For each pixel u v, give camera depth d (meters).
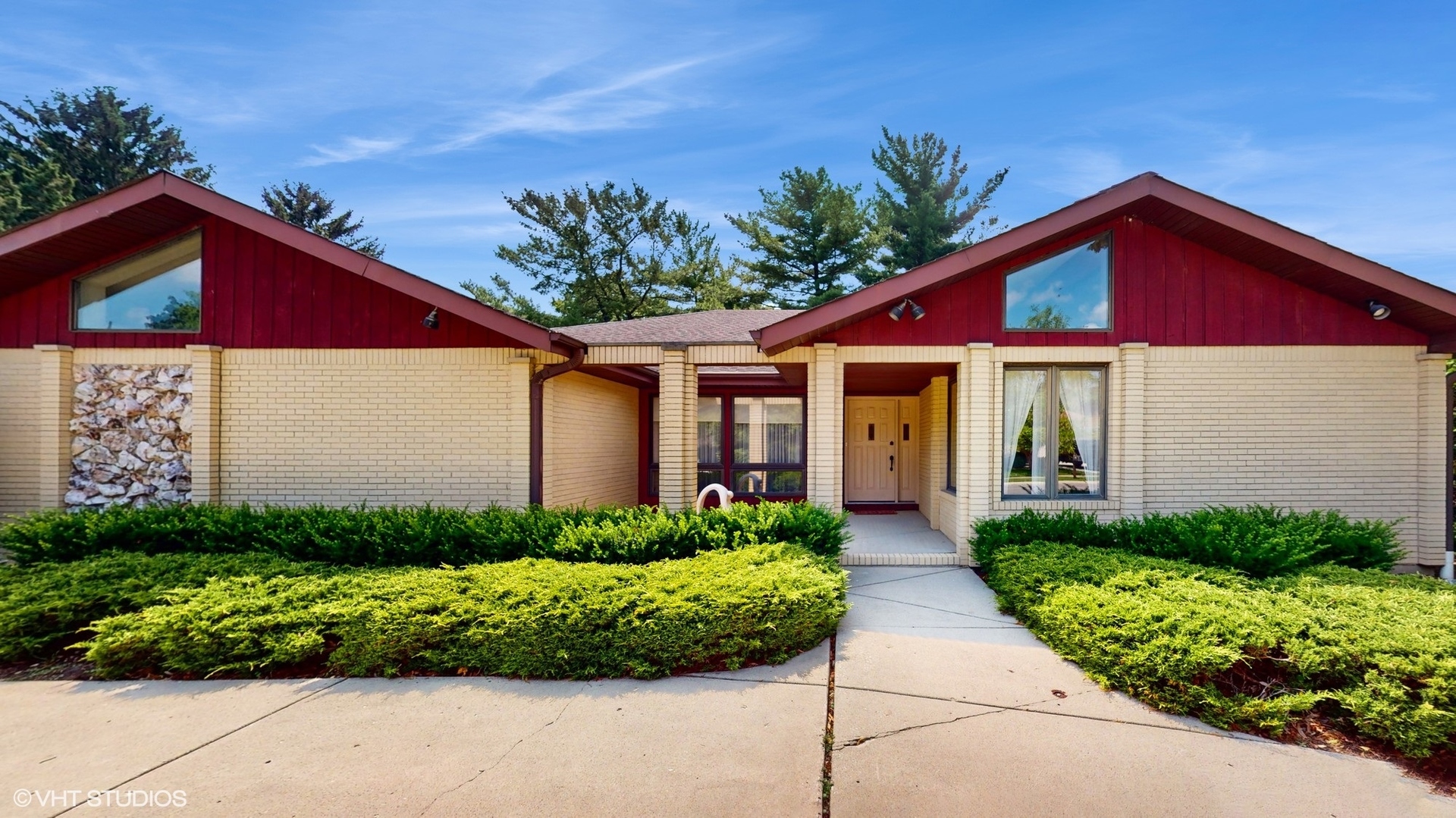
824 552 6.63
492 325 7.23
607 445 11.03
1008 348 7.64
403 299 8.09
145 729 3.62
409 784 3.04
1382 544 6.25
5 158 25.19
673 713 3.80
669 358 8.30
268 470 8.00
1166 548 6.22
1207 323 7.50
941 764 3.21
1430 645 3.53
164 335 7.98
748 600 4.52
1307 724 3.58
